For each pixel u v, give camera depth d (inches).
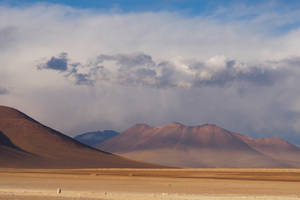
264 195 1683.1
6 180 2770.7
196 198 1496.1
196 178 3061.0
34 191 1775.3
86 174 3796.8
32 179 2910.9
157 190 1936.5
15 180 2778.1
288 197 1565.0
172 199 1455.5
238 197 1550.2
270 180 2819.9
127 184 2380.7
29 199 1401.3
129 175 3577.8
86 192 1736.0
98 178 3043.8
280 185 2289.6
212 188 2060.8
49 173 4087.1
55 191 1780.3
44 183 2476.6
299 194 1748.3
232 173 4084.6
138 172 4394.7
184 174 3846.0
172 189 2003.0
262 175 3597.4
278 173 3939.5
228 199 1481.3
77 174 3784.5
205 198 1499.8
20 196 1507.1
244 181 2691.9
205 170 5088.6
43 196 1512.1
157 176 3432.6
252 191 1887.3
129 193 1722.4
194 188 2063.2
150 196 1530.5
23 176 3353.8
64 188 2059.5
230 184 2384.4
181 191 1881.2
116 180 2780.5
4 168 6250.0
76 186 2214.6
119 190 1940.2
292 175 3538.4
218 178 3095.5
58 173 4072.3
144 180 2807.6
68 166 7480.3
